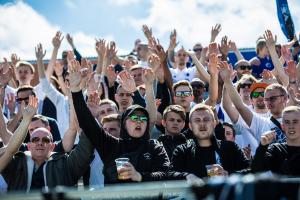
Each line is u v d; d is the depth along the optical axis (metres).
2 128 7.51
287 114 6.00
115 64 12.09
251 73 11.23
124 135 6.16
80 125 6.05
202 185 1.81
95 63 12.82
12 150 6.32
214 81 8.22
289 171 5.82
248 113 7.46
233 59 12.70
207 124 6.17
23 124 6.40
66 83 9.57
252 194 1.76
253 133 7.46
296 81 8.35
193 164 6.09
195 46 12.30
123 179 5.66
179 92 8.12
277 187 1.78
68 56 10.17
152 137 8.01
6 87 10.08
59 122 9.21
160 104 8.74
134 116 6.10
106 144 6.06
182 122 7.04
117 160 5.70
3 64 10.48
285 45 10.25
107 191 2.27
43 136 6.34
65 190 1.88
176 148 6.25
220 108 8.91
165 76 8.84
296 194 1.78
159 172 5.81
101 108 7.62
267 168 5.91
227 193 1.76
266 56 11.45
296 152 5.94
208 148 6.17
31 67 10.21
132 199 2.54
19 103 8.52
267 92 7.33
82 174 6.28
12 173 6.34
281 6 11.52
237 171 5.94
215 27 11.20
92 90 8.93
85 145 6.16
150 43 9.08
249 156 7.20
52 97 9.34
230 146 6.21
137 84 9.79
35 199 1.95
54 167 6.27
